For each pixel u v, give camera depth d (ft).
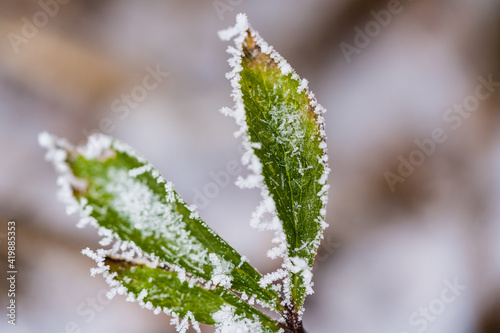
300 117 0.48
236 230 0.99
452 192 1.06
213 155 1.07
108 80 1.11
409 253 1.00
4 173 0.99
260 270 0.95
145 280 0.48
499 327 0.95
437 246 1.01
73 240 0.97
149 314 0.93
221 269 0.48
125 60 1.13
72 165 0.45
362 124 1.12
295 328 0.49
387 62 1.17
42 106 1.07
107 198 0.46
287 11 1.18
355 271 0.98
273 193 0.49
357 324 0.94
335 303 0.95
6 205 0.97
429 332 0.94
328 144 1.11
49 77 1.09
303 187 0.49
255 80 0.48
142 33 1.16
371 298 0.96
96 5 1.16
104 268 0.47
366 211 1.04
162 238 0.47
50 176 1.02
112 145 0.46
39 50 1.09
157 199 0.47
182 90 1.12
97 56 1.12
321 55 1.17
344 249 1.00
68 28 1.13
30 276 0.93
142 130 1.08
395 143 1.11
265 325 0.48
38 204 0.99
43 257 0.94
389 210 1.04
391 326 0.94
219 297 0.48
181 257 0.47
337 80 1.16
